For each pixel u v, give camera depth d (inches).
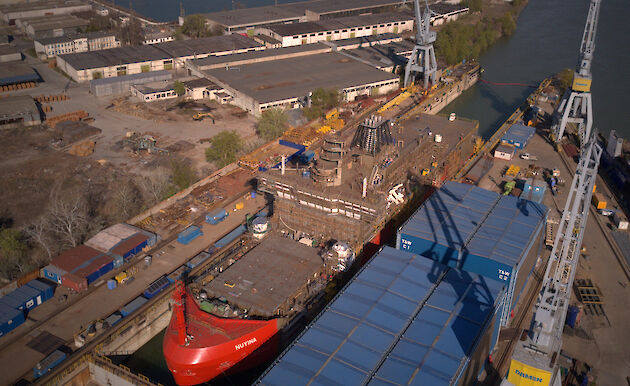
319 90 7824.8
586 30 6397.6
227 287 4001.0
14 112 7426.2
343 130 7204.7
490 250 3964.1
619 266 4724.4
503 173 6186.0
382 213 4421.8
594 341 3937.0
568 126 7534.5
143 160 6702.8
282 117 7224.4
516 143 6766.7
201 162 6663.4
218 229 5172.2
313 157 5418.3
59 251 4918.8
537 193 5506.9
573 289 4434.1
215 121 7849.4
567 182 6048.2
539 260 4746.6
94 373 3814.0
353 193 4468.5
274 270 4178.2
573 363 3742.6
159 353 4197.8
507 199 4724.4
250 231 4840.1
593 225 5305.1
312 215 4594.0
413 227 4284.0
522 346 3171.8
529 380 3110.2
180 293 3769.7
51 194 5880.9
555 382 3307.1
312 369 3021.7
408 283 3710.6
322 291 4143.7
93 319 4099.4
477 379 3555.6
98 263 4520.2
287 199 4724.4
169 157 6766.7
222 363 3631.9
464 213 4498.0
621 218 5295.3
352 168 4901.6
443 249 4035.4
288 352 3142.2
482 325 3319.4
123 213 5472.4
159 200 5664.4
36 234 4926.2
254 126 7711.6
